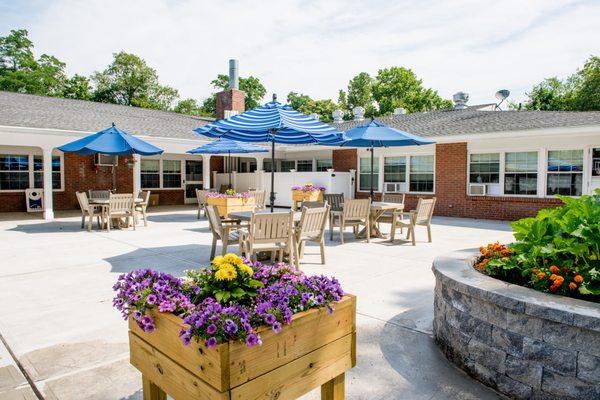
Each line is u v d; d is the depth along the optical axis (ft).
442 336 11.03
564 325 7.91
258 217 18.98
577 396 7.79
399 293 16.35
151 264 21.20
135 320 7.08
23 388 9.12
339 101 175.01
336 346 7.59
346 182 54.54
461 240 29.68
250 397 6.18
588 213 10.41
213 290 7.30
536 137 40.09
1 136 37.19
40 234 31.32
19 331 12.32
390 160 52.06
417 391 9.09
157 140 46.01
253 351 6.19
